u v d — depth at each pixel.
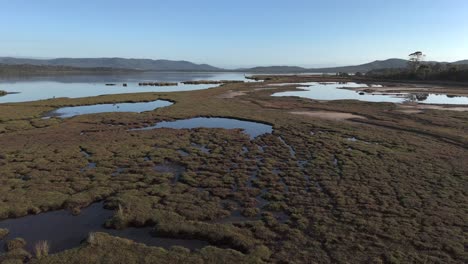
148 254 12.41
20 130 33.50
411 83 112.69
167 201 17.12
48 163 22.84
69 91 84.75
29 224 15.01
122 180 20.00
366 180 20.20
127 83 119.31
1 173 20.62
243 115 43.72
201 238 13.95
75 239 13.84
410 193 18.19
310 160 24.50
